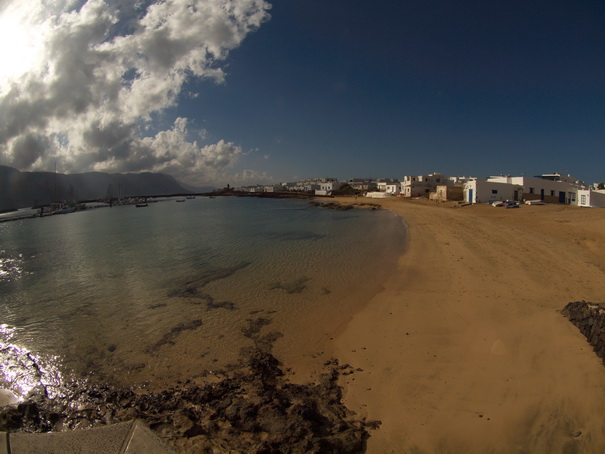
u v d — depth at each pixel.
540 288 13.95
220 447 5.58
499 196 56.94
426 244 25.89
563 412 6.21
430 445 5.95
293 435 6.02
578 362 7.66
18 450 4.34
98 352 11.04
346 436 6.18
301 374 9.12
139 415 7.18
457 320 11.63
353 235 34.00
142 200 158.12
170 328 12.72
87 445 4.42
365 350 10.21
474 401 7.10
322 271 19.83
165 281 19.12
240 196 195.50
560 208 46.31
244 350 10.75
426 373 8.52
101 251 30.17
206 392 8.18
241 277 19.25
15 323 13.66
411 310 13.02
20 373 9.83
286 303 14.84
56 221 70.06
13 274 22.36
